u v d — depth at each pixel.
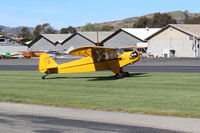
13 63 62.44
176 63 49.06
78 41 105.31
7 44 111.44
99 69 28.86
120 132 11.06
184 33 82.88
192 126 11.63
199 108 14.77
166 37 86.50
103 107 15.57
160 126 11.73
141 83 24.41
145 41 92.56
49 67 29.92
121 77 28.58
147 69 37.94
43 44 112.00
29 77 31.72
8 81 28.36
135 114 13.91
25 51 103.38
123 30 96.25
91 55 28.48
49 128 11.77
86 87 23.38
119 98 18.14
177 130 11.14
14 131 11.45
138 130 11.25
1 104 17.20
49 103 17.05
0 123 12.63
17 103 17.50
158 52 88.12
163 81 25.08
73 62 29.64
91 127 11.78
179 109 14.62
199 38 81.00
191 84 22.83
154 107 15.23
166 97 17.97
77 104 16.56
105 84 24.73
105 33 106.75
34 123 12.55
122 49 30.75
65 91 21.64
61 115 14.00
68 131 11.32
